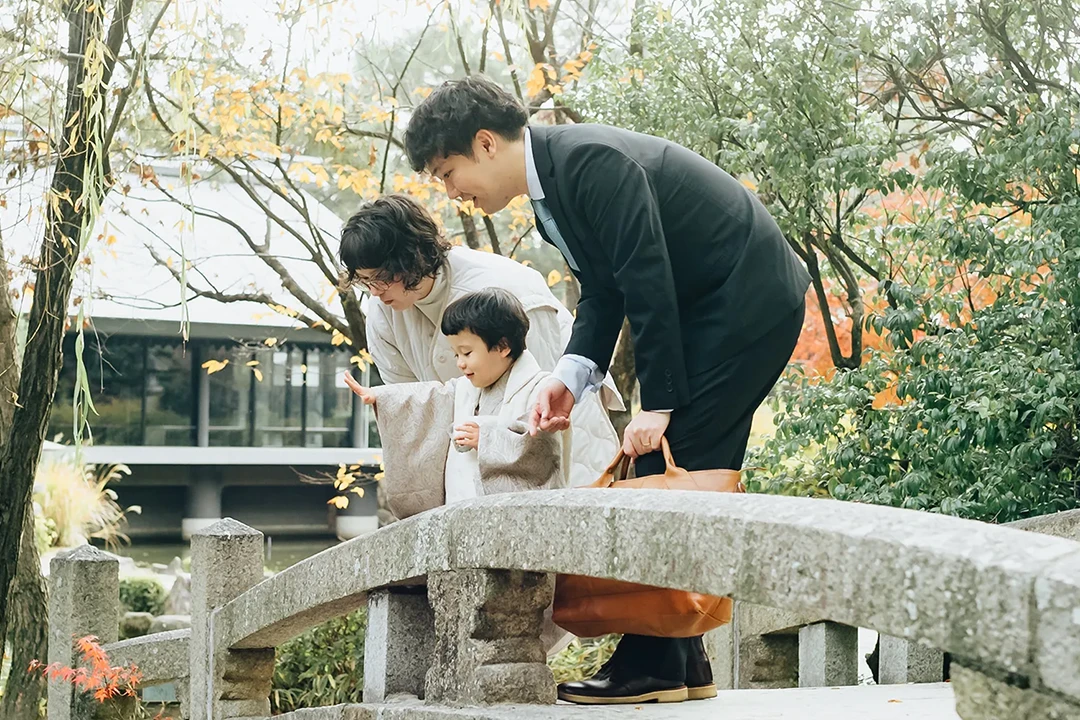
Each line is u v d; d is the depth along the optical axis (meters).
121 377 17.81
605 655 6.89
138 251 14.87
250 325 15.52
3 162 5.61
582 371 2.84
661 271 2.60
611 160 2.67
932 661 4.05
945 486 5.39
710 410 2.65
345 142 8.83
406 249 3.24
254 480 19.16
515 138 2.82
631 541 2.06
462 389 3.27
